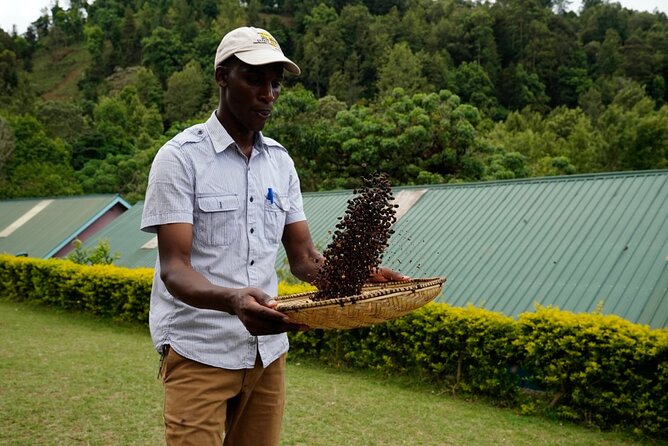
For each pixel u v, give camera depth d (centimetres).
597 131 3872
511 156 2223
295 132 2311
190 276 205
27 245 1895
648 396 605
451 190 1170
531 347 672
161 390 697
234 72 215
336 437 563
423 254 995
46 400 642
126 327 1205
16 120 4091
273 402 240
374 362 843
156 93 6800
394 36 7206
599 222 905
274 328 192
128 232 1692
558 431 620
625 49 7250
